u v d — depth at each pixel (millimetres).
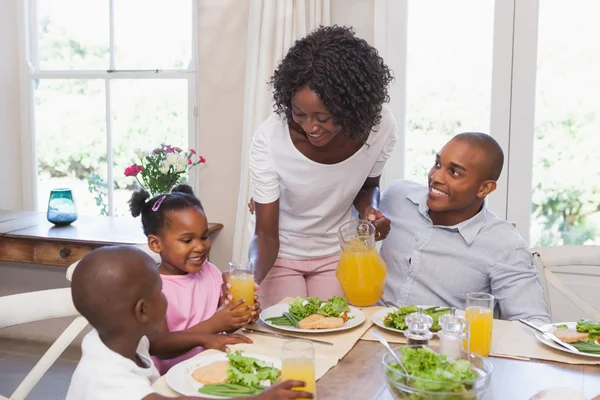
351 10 3057
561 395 1123
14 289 3602
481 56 2936
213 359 1300
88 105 3631
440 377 1039
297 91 1654
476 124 2980
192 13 3369
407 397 1031
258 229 2039
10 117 3699
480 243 1894
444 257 1918
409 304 1938
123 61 3553
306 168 1957
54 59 3684
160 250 1760
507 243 1877
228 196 3342
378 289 1718
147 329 1240
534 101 2883
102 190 3680
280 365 1255
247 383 1158
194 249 1738
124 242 2812
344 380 1218
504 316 1830
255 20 2996
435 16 2971
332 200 2061
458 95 2986
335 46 1646
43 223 3271
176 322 1732
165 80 3471
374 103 1736
